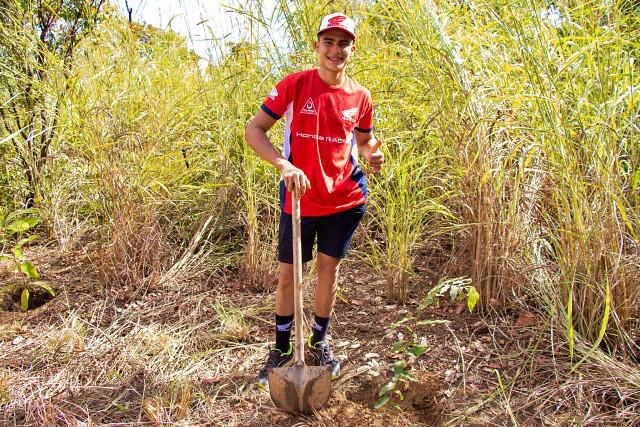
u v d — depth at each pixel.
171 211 4.60
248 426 2.65
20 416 2.73
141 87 4.55
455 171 3.53
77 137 4.21
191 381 3.00
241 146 4.32
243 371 3.08
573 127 3.04
